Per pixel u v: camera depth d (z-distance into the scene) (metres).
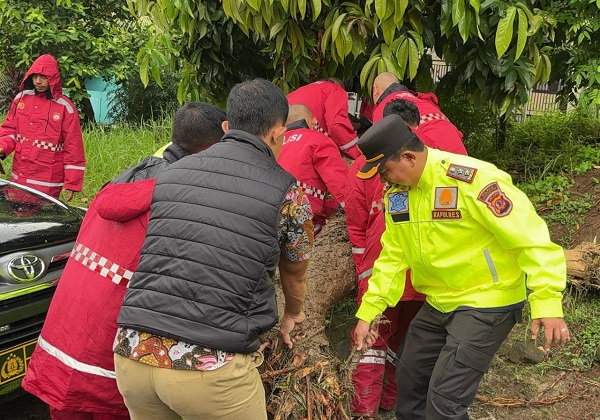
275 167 2.21
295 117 3.91
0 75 11.07
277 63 4.89
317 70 4.84
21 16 9.51
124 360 2.13
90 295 2.53
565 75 5.65
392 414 3.56
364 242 3.39
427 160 2.49
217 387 2.07
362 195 3.29
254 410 2.21
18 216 3.58
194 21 4.46
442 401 2.59
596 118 6.53
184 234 2.10
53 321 2.62
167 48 4.77
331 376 2.61
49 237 3.40
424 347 2.82
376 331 2.73
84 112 10.41
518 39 3.82
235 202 2.11
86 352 2.52
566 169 5.54
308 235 2.26
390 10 3.80
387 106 3.04
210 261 2.06
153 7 4.71
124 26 10.92
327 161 3.69
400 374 2.93
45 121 5.30
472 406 3.50
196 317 2.04
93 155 7.24
